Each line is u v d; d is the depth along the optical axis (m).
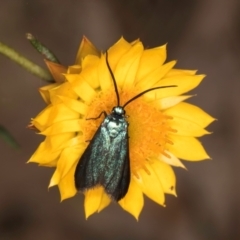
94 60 0.17
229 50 0.23
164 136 0.17
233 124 0.23
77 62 0.17
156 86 0.17
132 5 0.22
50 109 0.17
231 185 0.23
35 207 0.22
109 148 0.17
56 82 0.17
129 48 0.17
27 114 0.22
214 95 0.23
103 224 0.23
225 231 0.23
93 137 0.17
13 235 0.22
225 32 0.23
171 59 0.22
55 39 0.22
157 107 0.17
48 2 0.22
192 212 0.23
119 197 0.17
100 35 0.22
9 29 0.22
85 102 0.17
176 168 0.23
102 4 0.22
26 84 0.22
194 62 0.23
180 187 0.23
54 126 0.17
